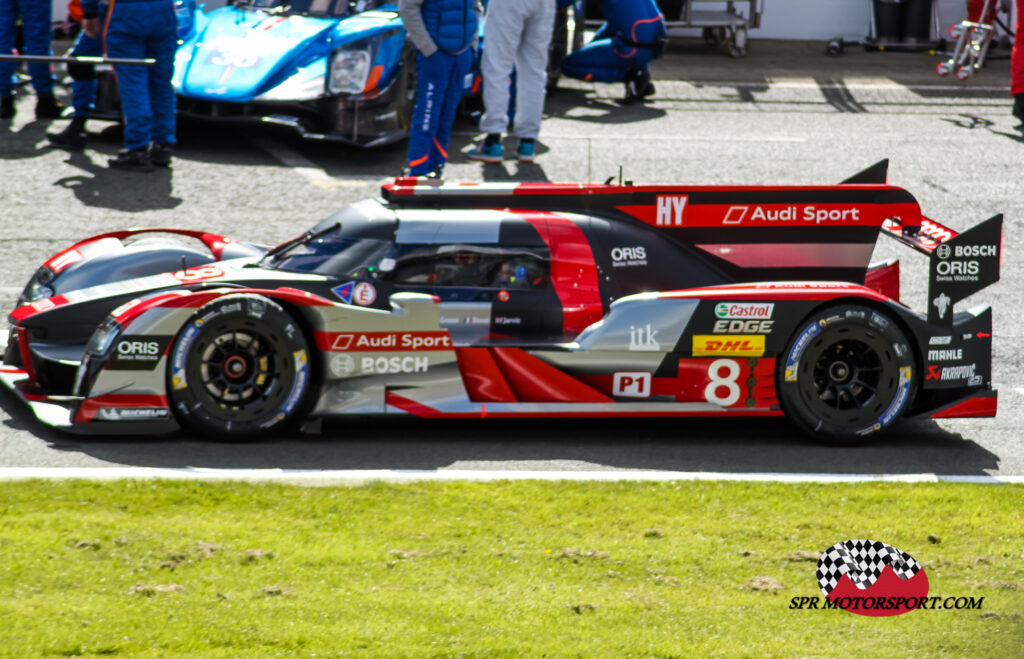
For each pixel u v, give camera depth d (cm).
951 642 1394
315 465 2064
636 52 5359
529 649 1318
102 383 2108
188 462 2044
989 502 1930
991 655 1365
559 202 2417
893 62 6675
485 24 4356
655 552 1652
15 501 1773
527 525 1759
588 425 2369
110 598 1430
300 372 2162
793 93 5762
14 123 4531
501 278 2320
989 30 6044
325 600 1448
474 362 2247
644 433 2327
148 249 2527
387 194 2433
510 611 1430
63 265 2491
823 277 2484
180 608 1408
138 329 2105
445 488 1906
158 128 4119
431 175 4078
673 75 6088
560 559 1614
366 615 1405
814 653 1352
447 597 1473
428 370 2225
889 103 5600
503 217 2369
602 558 1619
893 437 2339
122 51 3966
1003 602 1519
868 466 2164
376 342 2198
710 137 4841
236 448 2130
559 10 5506
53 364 2300
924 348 2289
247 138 4616
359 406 2209
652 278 2386
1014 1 7044
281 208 3766
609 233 2386
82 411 2114
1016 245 3716
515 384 2258
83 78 4153
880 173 2703
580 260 2352
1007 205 4072
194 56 4416
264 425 2152
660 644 1348
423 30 3875
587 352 2252
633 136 4828
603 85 5891
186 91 4272
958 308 3197
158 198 3797
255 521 1736
